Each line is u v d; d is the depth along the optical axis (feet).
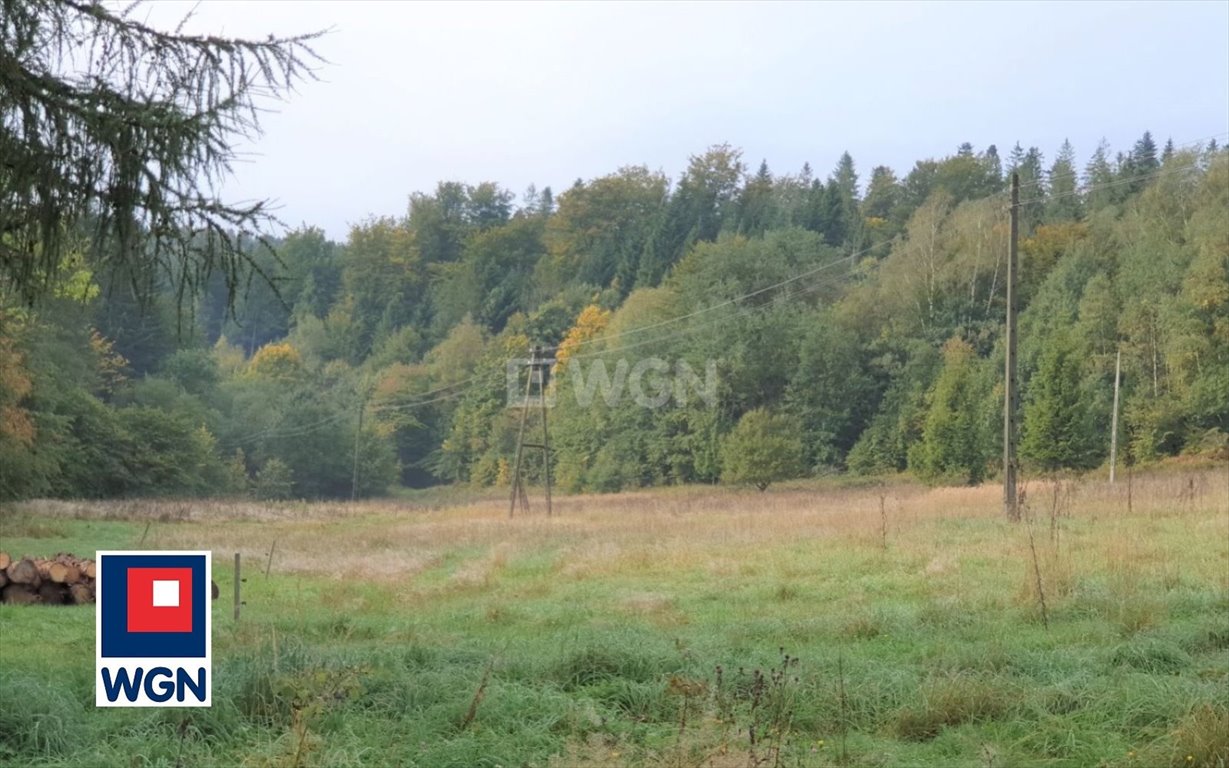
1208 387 196.03
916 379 239.09
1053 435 178.50
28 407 144.56
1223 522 71.36
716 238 388.37
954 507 100.94
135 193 22.88
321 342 417.08
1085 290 228.43
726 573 62.75
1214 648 34.09
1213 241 211.82
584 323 322.75
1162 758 23.26
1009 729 25.45
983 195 374.43
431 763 22.75
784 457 205.57
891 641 39.06
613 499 205.57
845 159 456.86
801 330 252.42
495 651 34.19
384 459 301.02
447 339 379.96
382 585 63.57
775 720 26.16
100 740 24.44
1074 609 43.06
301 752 21.65
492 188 508.94
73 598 57.72
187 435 217.97
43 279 24.67
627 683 28.81
